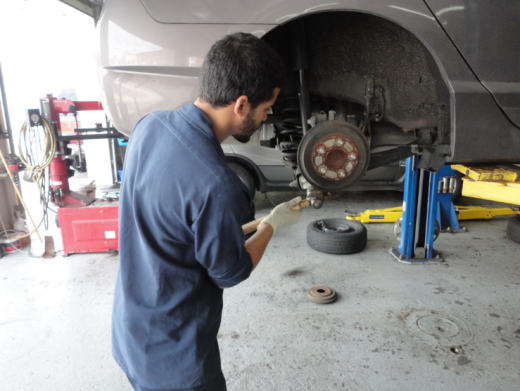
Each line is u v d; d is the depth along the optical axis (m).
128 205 0.85
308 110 1.72
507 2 1.44
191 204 0.71
